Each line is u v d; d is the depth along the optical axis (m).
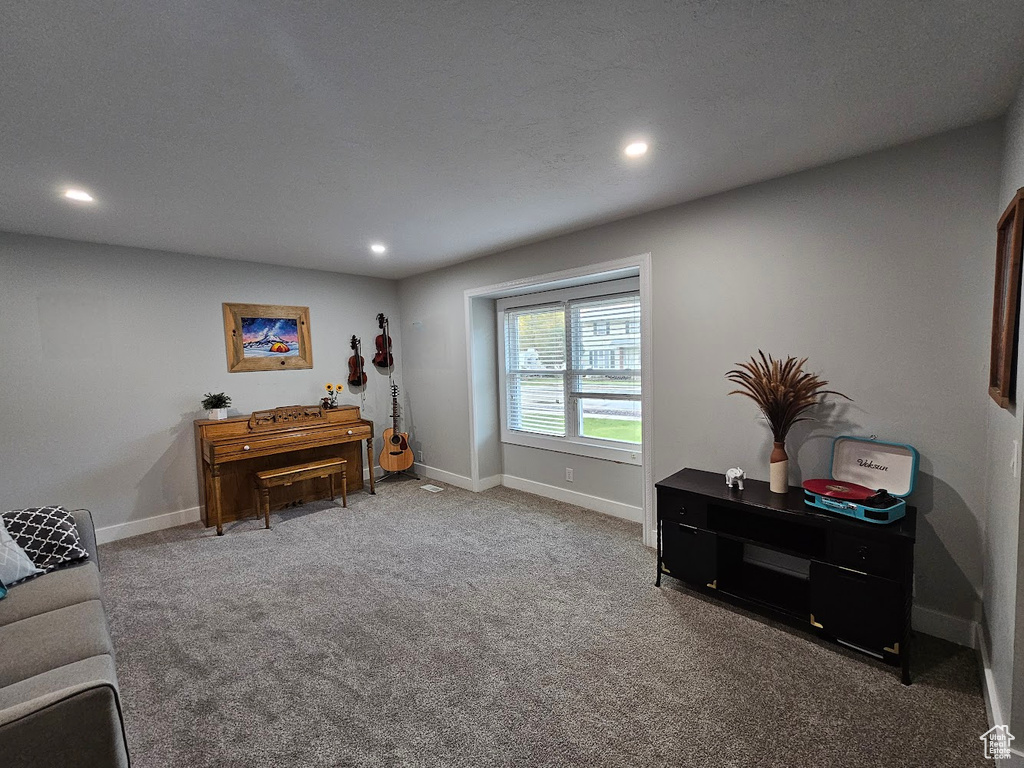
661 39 1.36
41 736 1.08
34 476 3.29
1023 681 1.37
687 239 2.88
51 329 3.33
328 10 1.19
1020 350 1.40
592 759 1.55
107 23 1.20
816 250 2.39
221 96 1.59
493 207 2.87
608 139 2.01
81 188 2.36
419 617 2.43
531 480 4.62
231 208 2.76
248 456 3.76
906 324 2.16
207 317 4.04
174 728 1.71
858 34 1.35
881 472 2.23
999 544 1.69
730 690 1.85
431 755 1.58
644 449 3.21
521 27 1.28
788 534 2.32
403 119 1.79
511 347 4.71
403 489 4.79
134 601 2.63
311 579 2.87
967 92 1.68
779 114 1.83
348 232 3.35
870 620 1.96
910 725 1.66
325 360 4.80
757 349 2.63
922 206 2.08
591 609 2.46
